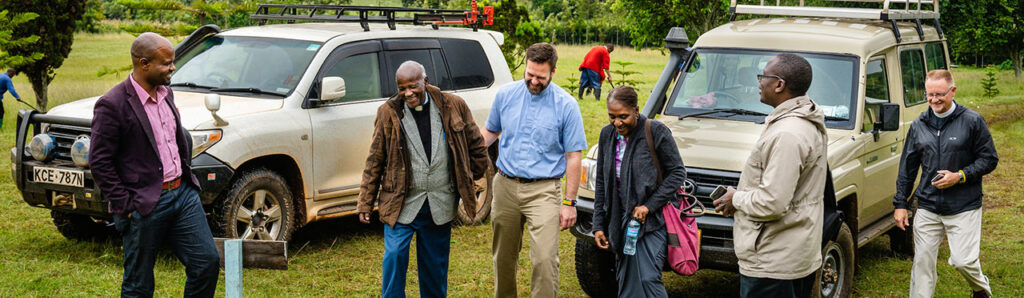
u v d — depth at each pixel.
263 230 6.35
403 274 4.79
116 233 7.00
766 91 3.73
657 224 4.30
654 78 26.67
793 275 3.78
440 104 4.70
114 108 4.07
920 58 7.05
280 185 6.40
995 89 23.38
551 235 4.71
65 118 5.82
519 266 6.59
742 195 3.76
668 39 6.30
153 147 4.18
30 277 5.59
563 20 74.31
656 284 4.28
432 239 4.87
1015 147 13.50
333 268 6.40
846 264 5.49
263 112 6.30
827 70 6.03
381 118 4.70
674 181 4.24
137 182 4.18
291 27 7.41
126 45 44.88
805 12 6.84
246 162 6.29
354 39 7.01
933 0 7.64
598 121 15.03
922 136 5.14
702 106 6.19
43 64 15.70
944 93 4.96
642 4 31.22
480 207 7.89
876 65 6.25
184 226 4.42
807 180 3.74
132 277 4.34
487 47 8.02
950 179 4.95
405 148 4.66
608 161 4.41
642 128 4.27
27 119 5.96
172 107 4.35
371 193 4.78
